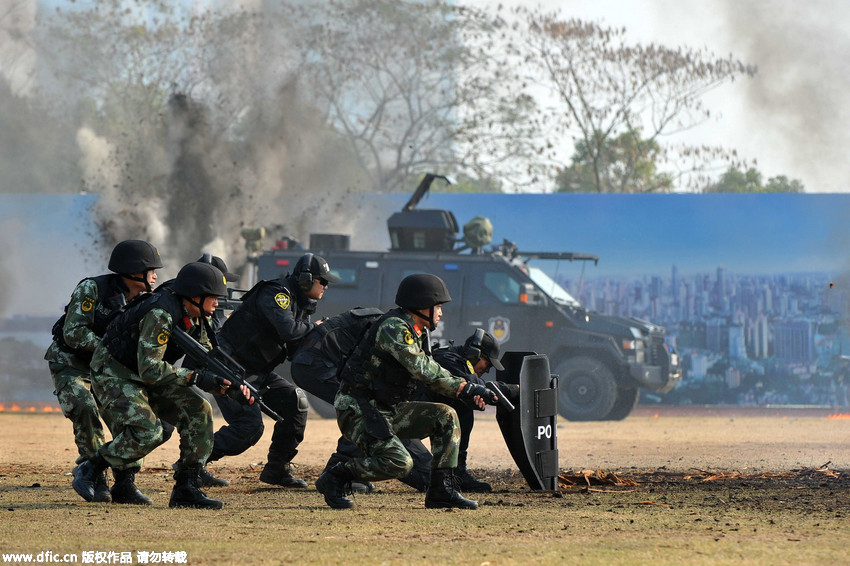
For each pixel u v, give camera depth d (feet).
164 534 44.11
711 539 42.63
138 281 58.23
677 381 156.76
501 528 46.19
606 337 144.66
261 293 65.00
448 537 43.39
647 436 119.75
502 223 173.68
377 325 52.13
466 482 64.49
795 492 62.69
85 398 59.77
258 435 67.97
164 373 51.13
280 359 65.98
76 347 57.31
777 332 167.53
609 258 170.71
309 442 109.60
